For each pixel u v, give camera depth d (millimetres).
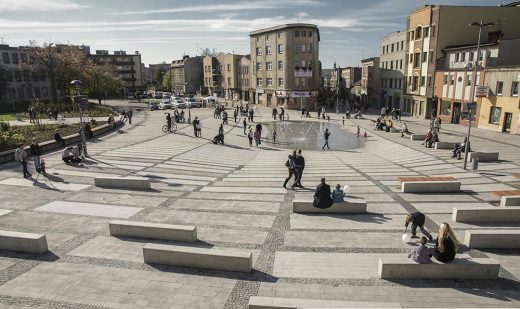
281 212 13719
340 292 8414
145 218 13109
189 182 18422
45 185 17312
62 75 70438
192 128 40719
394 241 11133
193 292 8430
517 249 10531
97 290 8547
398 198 15422
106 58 118750
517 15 46875
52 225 12453
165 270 9430
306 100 70750
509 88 35844
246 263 9234
